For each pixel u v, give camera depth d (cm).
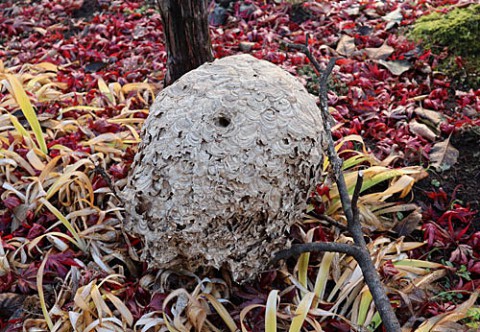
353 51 219
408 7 243
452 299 146
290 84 138
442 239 157
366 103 193
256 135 131
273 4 254
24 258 150
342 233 156
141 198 133
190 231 131
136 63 223
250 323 138
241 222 133
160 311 136
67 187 160
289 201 135
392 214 165
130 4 269
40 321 137
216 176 129
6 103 193
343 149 177
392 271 146
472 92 194
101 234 153
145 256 138
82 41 243
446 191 169
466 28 211
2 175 167
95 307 139
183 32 175
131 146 176
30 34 259
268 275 144
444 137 184
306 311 131
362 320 139
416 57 211
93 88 211
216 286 143
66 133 184
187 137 131
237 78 136
